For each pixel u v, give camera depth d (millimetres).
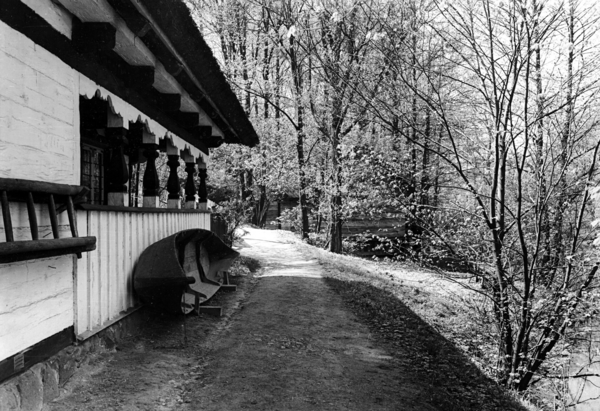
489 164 7434
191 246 8000
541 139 6832
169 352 5160
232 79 23016
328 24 7566
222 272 9578
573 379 6602
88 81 4375
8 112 3211
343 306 8258
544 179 6906
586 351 6730
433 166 10852
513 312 6773
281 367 5082
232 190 26172
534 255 6621
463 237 8094
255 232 25844
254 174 29562
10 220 3027
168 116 7266
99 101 5328
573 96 6352
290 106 24078
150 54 4820
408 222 9867
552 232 7074
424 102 7629
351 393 4508
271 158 26641
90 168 7625
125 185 5434
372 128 16312
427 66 7641
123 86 5238
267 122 26953
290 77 22953
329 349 5852
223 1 21734
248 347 5688
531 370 6660
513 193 7484
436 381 5102
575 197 6930
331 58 8352
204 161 10906
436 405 4453
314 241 24484
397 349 6086
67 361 3955
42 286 3627
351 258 19203
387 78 7836
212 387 4387
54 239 3354
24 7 3324
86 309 4418
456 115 7730
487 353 7215
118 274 5234
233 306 7914
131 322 5492
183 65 5184
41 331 3605
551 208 7094
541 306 6406
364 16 7953
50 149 3727
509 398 5305
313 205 26172
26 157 3418
